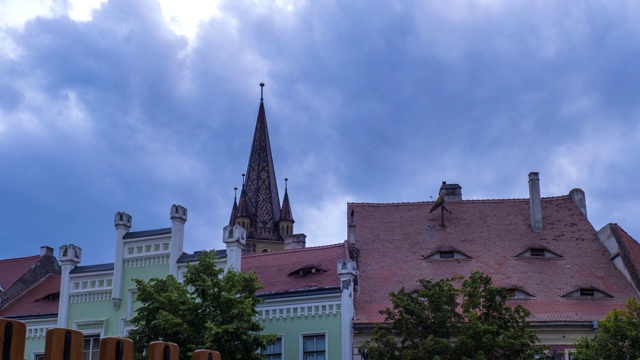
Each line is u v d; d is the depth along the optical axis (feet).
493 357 111.24
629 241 154.61
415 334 115.85
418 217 168.96
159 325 115.65
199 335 115.65
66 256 151.43
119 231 149.18
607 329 115.14
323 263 152.35
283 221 532.32
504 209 169.99
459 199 176.86
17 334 45.60
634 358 112.16
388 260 156.15
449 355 110.63
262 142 549.54
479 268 152.35
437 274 151.64
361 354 128.67
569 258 154.10
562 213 167.12
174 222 145.28
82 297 149.07
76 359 47.26
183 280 135.95
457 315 116.47
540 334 135.95
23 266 174.81
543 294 143.84
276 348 138.41
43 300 161.27
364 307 141.38
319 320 137.49
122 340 49.70
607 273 149.38
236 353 113.60
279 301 140.26
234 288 119.24
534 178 166.50
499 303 116.88
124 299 145.48
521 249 157.07
